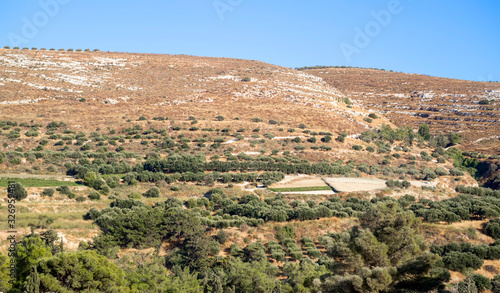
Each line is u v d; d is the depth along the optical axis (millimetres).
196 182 76875
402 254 32688
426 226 52562
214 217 58656
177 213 55250
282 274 46781
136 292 35500
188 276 41906
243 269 42250
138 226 52281
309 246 52500
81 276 32156
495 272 42469
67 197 60750
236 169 82750
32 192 58938
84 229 51688
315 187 75188
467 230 51062
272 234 55375
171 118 113188
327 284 31141
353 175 86875
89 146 90500
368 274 29781
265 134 105562
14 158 73500
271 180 77875
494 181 93688
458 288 34156
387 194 71062
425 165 98812
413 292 30641
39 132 97750
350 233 34531
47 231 43281
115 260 43156
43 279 31219
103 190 65875
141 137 98875
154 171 79312
